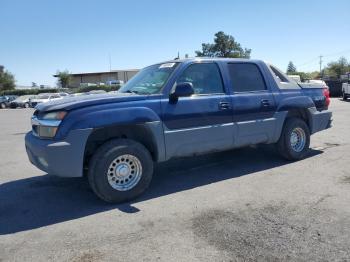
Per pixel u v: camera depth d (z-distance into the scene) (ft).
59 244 11.76
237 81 19.12
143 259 10.57
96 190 14.96
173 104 16.44
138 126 15.80
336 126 37.65
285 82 21.71
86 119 14.39
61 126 14.24
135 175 15.75
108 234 12.37
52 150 14.03
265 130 19.98
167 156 16.55
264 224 12.68
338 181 17.42
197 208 14.51
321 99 23.50
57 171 14.19
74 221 13.67
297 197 15.35
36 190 17.89
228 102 18.25
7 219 14.16
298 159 21.84
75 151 14.25
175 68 17.12
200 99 17.29
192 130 17.01
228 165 21.27
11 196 17.08
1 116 81.82
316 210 13.82
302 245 11.03
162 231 12.44
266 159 22.36
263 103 19.74
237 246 11.11
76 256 10.91
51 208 15.23
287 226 12.44
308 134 22.07
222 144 18.25
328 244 11.04
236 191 16.47
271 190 16.42
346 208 13.92
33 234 12.64
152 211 14.38
